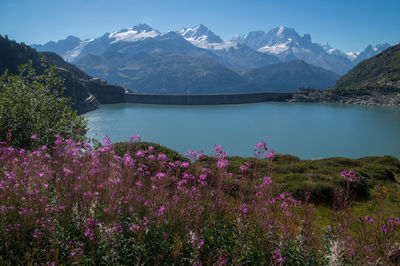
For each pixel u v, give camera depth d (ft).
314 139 508.94
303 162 72.38
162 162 22.18
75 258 13.57
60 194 17.60
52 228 14.83
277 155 81.15
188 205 18.66
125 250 15.14
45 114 47.85
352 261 16.80
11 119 42.06
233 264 15.53
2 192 16.49
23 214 15.16
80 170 19.94
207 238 17.08
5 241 14.05
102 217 16.47
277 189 22.85
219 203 19.35
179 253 15.39
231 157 58.23
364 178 56.54
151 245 16.06
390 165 80.94
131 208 18.04
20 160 23.00
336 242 17.79
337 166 68.59
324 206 45.47
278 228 18.75
